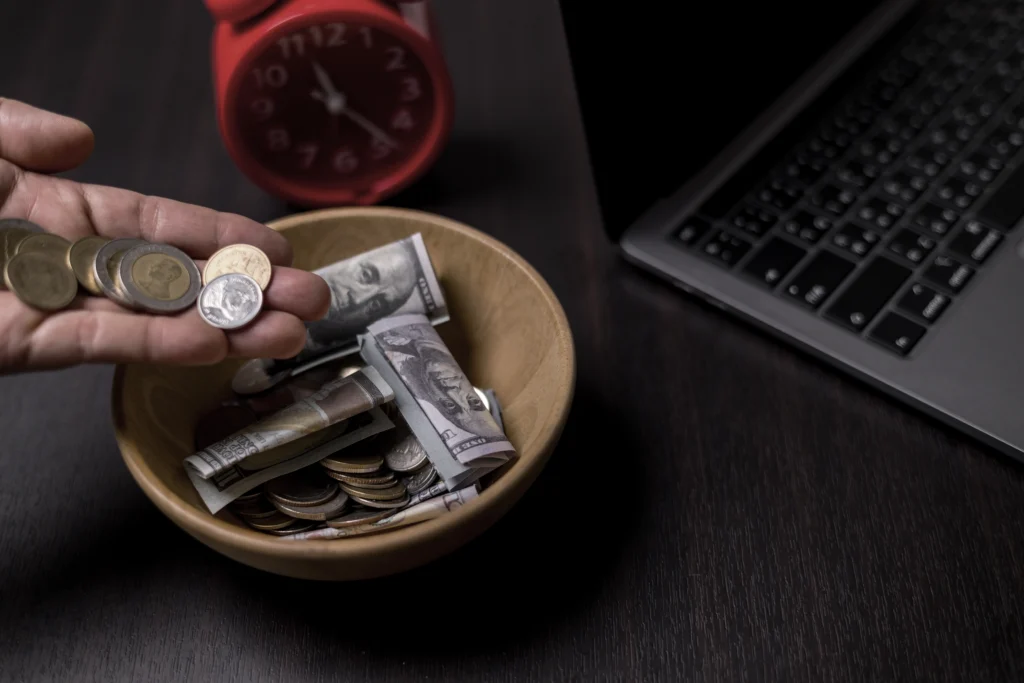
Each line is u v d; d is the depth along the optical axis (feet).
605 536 1.88
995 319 1.96
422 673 1.77
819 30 2.25
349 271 1.93
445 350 1.90
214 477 1.75
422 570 1.85
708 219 2.09
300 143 2.13
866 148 2.15
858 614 1.81
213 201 2.25
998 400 1.90
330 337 1.93
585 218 2.21
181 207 1.89
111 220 1.89
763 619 1.81
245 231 1.88
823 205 2.08
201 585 1.84
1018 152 2.12
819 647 1.78
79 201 1.90
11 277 1.72
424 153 2.18
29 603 1.82
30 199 1.90
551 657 1.78
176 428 1.83
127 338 1.71
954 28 2.31
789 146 2.16
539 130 2.35
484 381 1.96
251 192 2.26
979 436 1.89
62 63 2.47
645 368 2.03
